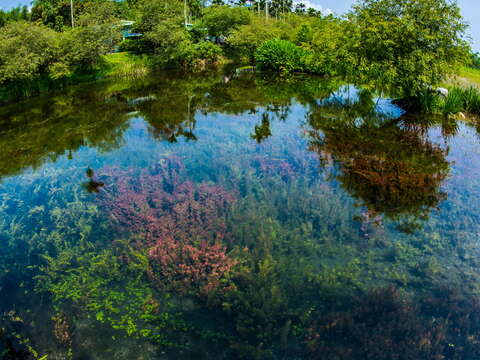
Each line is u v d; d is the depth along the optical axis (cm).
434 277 446
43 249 512
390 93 1725
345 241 516
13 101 1731
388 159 865
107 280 445
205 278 437
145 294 423
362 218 580
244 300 390
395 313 377
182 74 2791
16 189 706
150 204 614
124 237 521
